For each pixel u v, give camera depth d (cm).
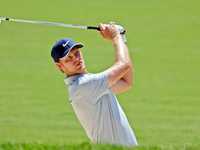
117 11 12338
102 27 1347
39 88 5903
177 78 6494
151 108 4791
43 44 8888
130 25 10794
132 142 1233
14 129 3769
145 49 8612
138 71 6988
